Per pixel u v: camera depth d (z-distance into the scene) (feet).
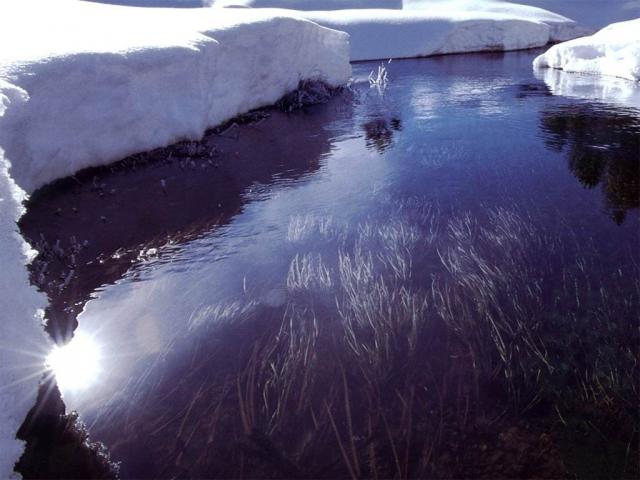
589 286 9.52
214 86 25.75
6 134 12.82
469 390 7.08
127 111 18.92
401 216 13.93
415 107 31.81
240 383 7.55
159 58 20.34
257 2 171.12
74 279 11.12
